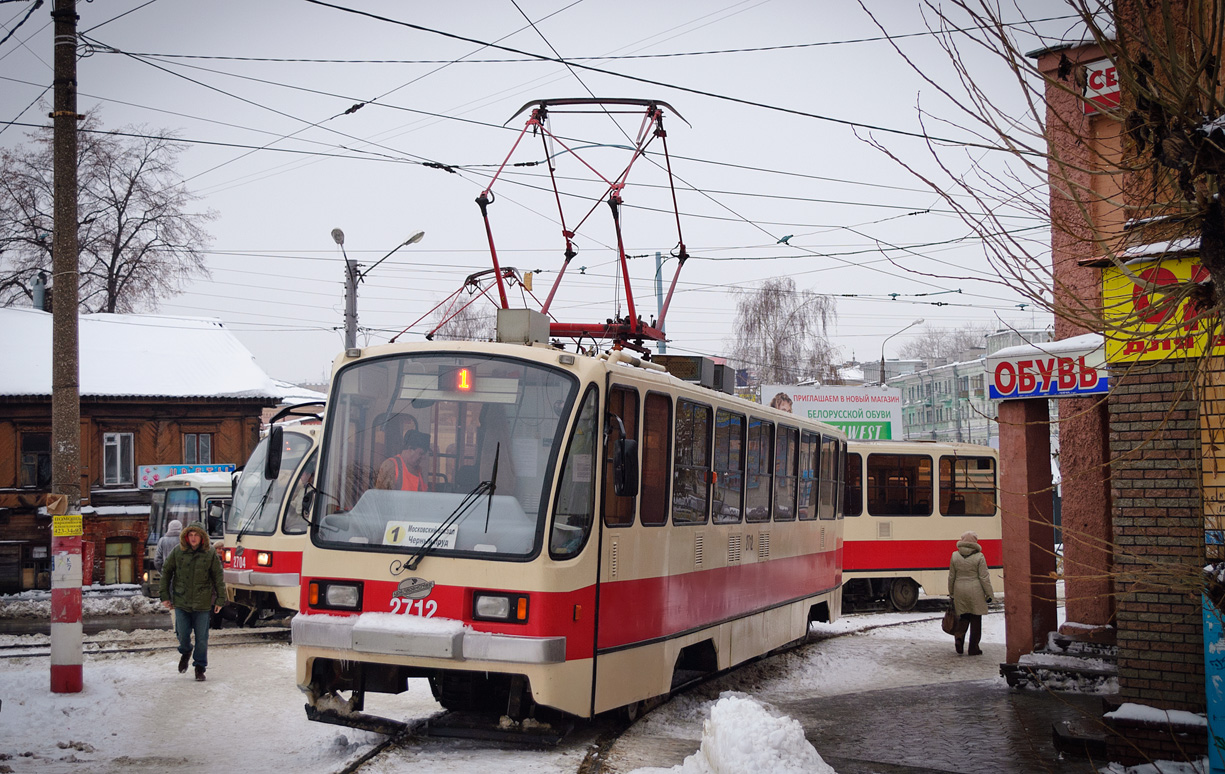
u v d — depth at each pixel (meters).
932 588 21.52
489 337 30.09
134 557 30.33
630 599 8.58
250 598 16.19
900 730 9.35
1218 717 6.67
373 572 7.79
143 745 8.25
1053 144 5.04
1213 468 6.69
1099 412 11.45
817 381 44.19
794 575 13.71
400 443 8.12
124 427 31.03
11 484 29.55
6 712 9.22
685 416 9.91
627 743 8.45
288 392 41.84
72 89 10.71
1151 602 7.56
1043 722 9.67
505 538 7.65
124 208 39.16
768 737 6.48
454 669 7.55
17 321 33.06
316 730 8.88
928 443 21.86
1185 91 4.78
